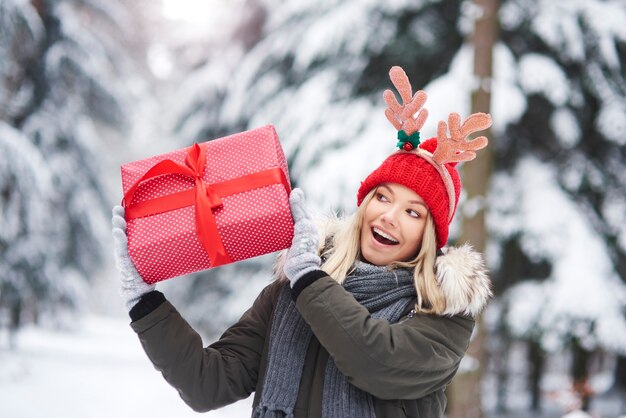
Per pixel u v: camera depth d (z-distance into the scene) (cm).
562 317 687
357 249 186
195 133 1039
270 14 1002
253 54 919
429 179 180
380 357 156
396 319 171
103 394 900
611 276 709
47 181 1045
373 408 167
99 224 1314
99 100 1328
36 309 1241
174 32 1283
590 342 688
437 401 176
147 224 165
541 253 713
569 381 841
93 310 2469
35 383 934
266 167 168
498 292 755
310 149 736
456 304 167
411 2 744
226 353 186
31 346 1304
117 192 1744
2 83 1112
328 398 167
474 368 537
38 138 1208
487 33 548
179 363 172
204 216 161
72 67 1230
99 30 1425
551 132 774
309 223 166
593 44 742
